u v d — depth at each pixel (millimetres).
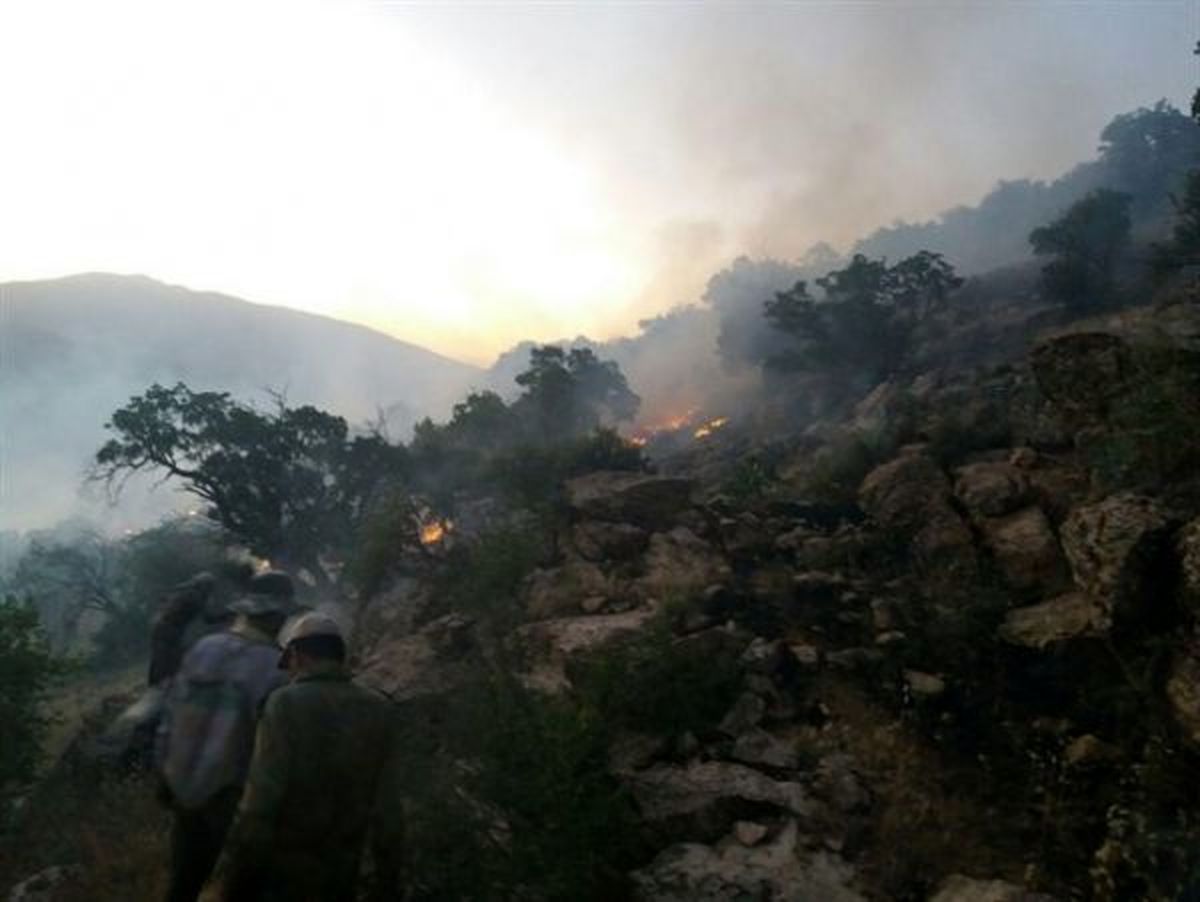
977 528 10594
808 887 5098
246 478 36656
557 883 4484
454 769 5262
